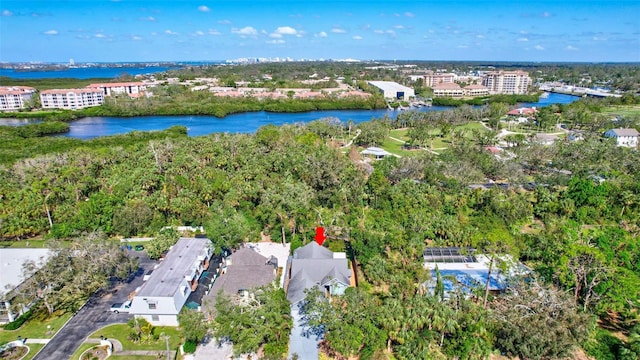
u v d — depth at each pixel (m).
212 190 97.00
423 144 173.38
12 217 85.19
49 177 101.44
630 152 137.38
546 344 50.31
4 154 137.62
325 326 52.94
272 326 53.00
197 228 91.00
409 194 97.31
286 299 62.38
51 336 58.38
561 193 102.75
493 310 56.34
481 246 75.81
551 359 50.22
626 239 74.19
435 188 103.25
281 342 54.25
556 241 72.50
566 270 62.34
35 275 62.31
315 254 74.25
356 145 174.25
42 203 90.94
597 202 96.06
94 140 163.62
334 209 95.00
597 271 60.19
